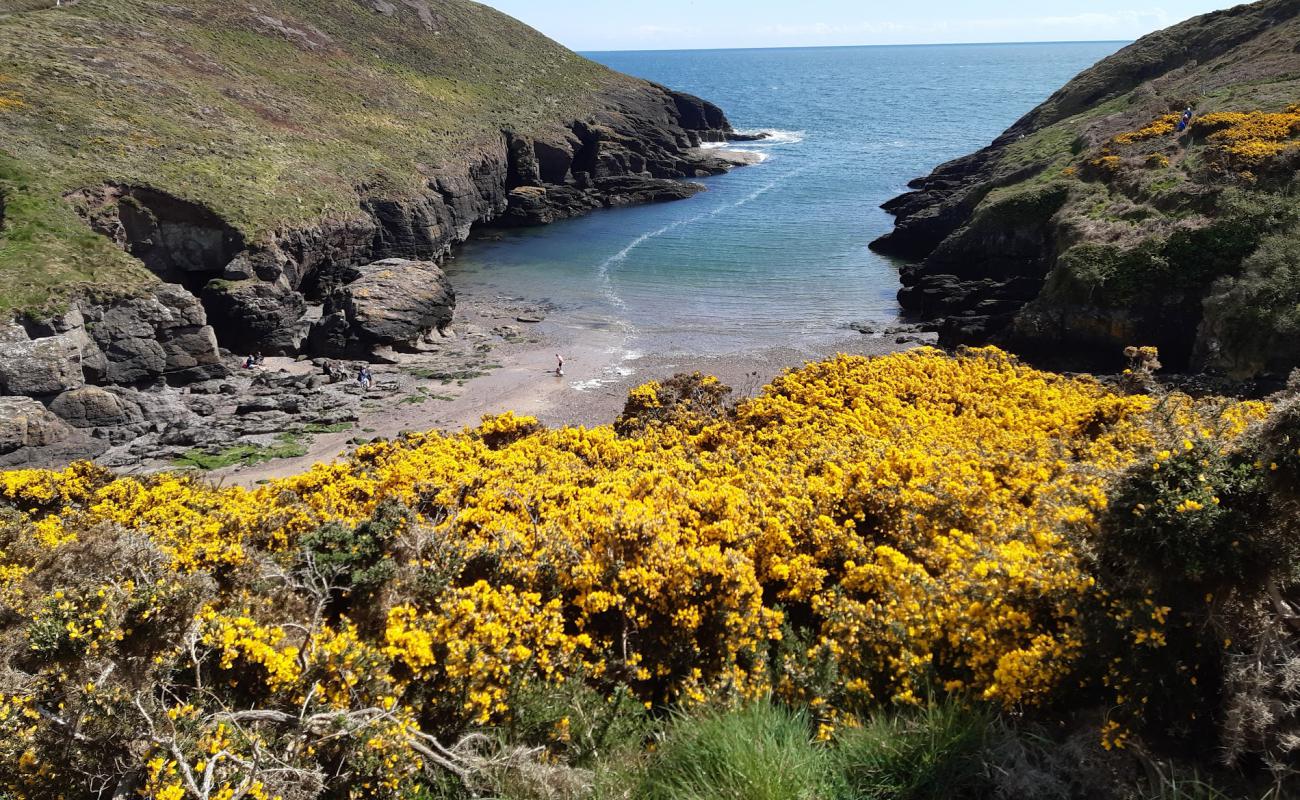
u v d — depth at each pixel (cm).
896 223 5947
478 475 1319
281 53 7356
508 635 656
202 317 3550
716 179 9056
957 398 1875
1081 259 3372
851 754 531
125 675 516
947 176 7106
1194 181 3522
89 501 1570
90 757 455
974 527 984
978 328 3616
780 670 698
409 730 527
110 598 547
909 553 945
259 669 563
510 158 7819
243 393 3391
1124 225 3491
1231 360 2775
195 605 573
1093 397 1891
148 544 795
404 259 4812
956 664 645
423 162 6359
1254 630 505
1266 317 2688
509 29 11031
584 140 8819
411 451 1697
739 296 4769
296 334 4072
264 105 6175
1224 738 474
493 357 3838
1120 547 562
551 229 7031
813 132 12975
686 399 2112
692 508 1049
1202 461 551
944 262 4597
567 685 643
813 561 922
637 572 771
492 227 7275
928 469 1150
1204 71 5603
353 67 7862
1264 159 3391
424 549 817
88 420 3070
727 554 796
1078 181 4281
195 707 502
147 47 6091
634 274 5344
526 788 512
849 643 702
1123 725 512
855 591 857
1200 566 504
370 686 557
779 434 1611
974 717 545
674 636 745
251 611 679
